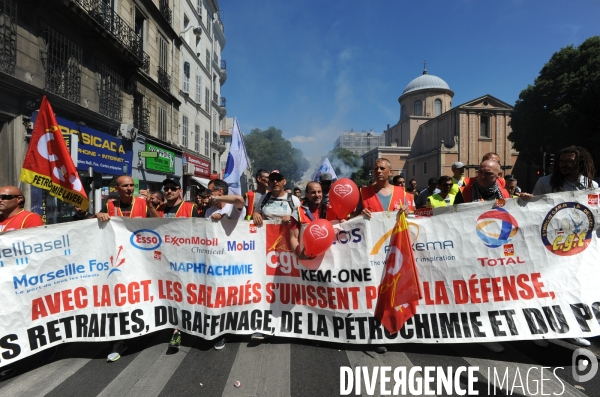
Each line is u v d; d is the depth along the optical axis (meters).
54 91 9.82
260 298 3.79
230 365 3.31
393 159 59.53
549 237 3.46
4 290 3.24
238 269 3.74
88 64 11.70
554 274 3.44
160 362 3.40
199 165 23.77
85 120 11.37
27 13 8.85
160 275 3.82
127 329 3.65
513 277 3.46
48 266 3.46
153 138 16.30
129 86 14.30
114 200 4.54
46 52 9.50
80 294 3.60
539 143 30.36
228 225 3.74
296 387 2.93
